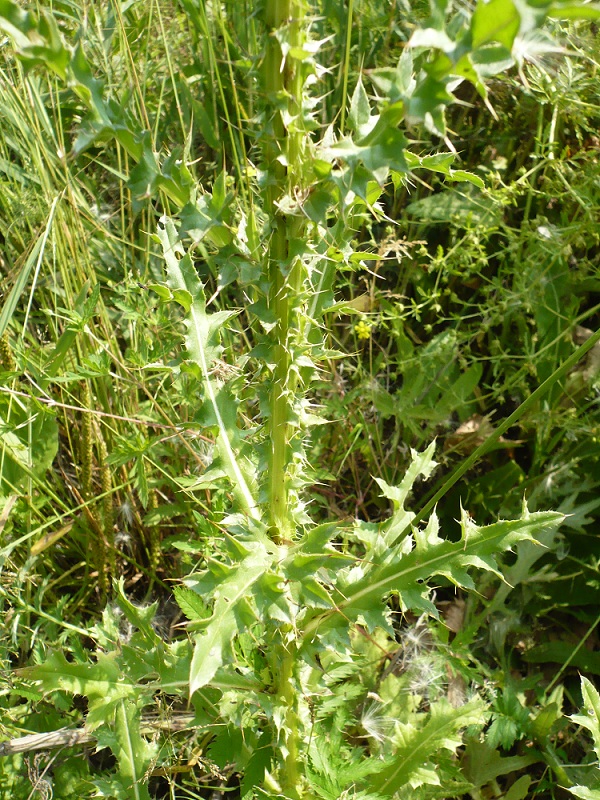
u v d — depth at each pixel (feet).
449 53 2.47
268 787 5.16
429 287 8.91
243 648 5.61
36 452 7.37
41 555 7.38
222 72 8.93
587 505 7.53
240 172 7.30
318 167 3.35
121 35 7.03
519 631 7.49
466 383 8.28
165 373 7.40
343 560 4.16
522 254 8.84
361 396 8.21
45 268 8.04
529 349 8.48
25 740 5.39
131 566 7.93
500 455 8.60
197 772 6.43
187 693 5.30
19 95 7.29
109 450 7.77
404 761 5.52
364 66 8.67
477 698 5.64
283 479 4.43
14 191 8.21
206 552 6.04
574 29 7.69
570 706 7.28
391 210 9.11
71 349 7.59
